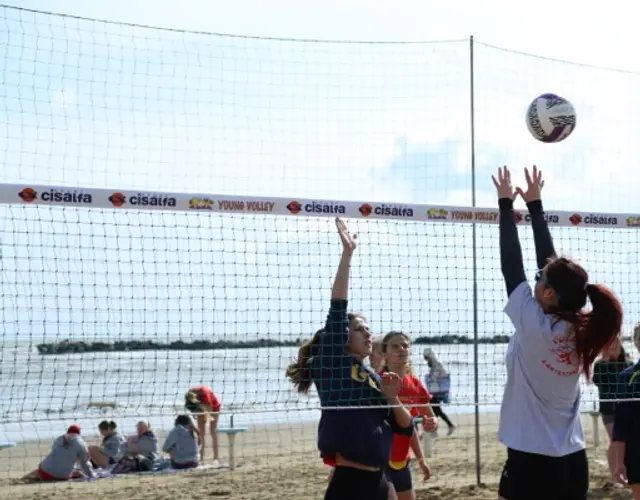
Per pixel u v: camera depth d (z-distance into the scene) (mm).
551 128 6355
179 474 10797
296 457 12312
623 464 5668
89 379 11820
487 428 15352
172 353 13594
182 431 11320
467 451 12367
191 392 11258
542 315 3852
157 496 9305
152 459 11312
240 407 9203
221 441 14234
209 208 5770
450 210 6391
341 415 4645
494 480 9617
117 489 9797
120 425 13695
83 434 12586
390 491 4762
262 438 14648
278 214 5926
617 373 6266
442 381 9297
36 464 12312
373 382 4816
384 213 6219
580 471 3988
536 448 3881
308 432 15406
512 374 3977
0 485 10289
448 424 14555
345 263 4887
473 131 8398
